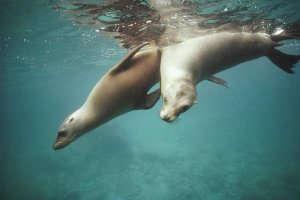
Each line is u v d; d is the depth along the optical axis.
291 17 10.34
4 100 67.81
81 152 23.14
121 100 3.67
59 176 20.20
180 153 22.83
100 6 7.09
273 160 19.50
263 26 10.36
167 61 3.36
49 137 39.31
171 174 18.27
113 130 25.23
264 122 35.41
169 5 7.03
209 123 37.31
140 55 3.83
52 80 37.22
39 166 22.86
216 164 19.53
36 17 10.05
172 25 8.20
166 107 2.58
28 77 30.33
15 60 19.36
